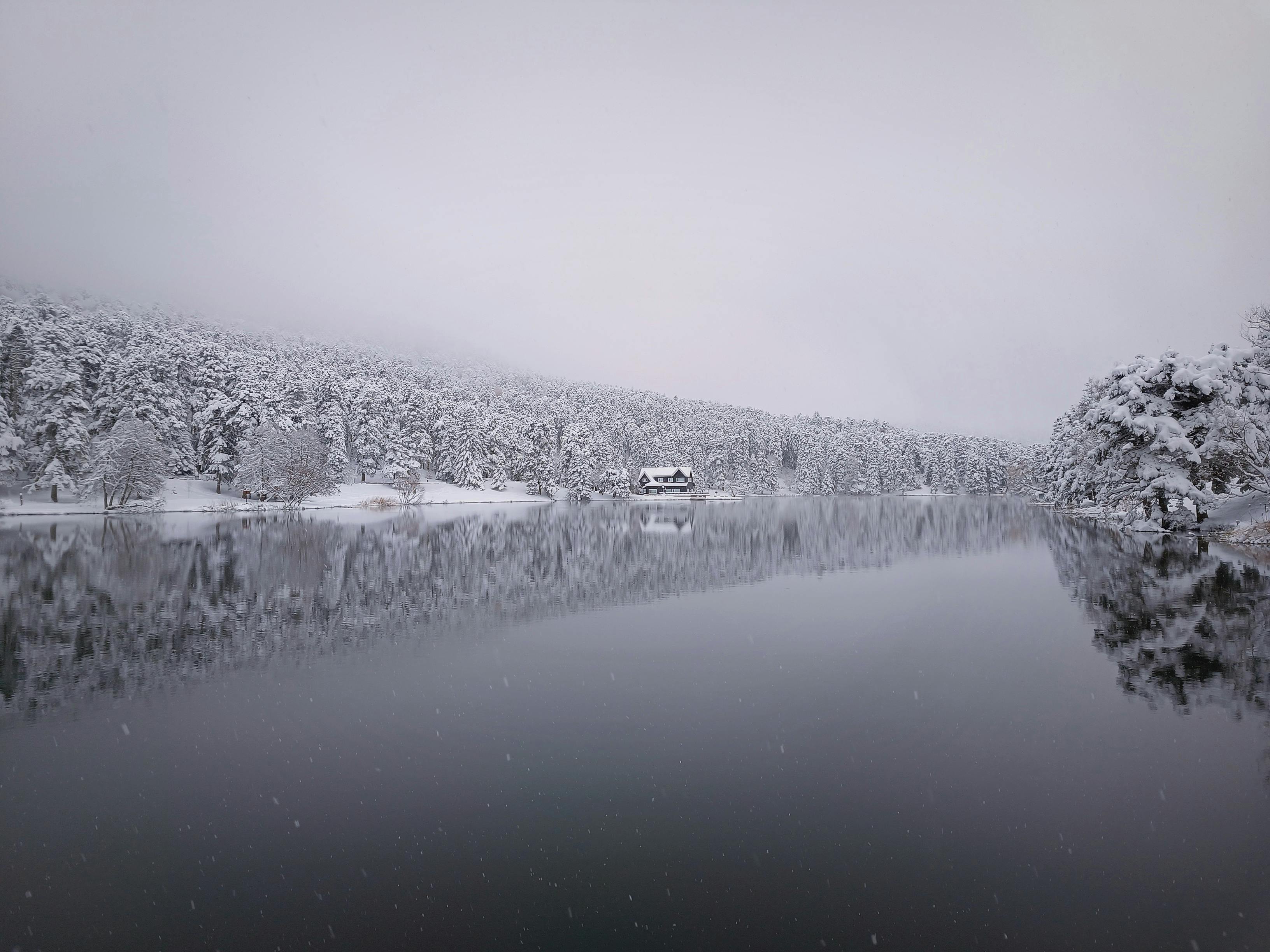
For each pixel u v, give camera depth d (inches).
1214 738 366.3
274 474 2367.1
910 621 676.7
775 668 520.7
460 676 506.6
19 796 323.9
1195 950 211.2
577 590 868.6
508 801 313.4
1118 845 269.3
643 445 5098.4
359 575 971.9
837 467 5270.7
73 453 1962.4
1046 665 507.8
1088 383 2188.7
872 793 315.6
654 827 288.7
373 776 341.7
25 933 227.5
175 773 346.6
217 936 225.9
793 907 235.0
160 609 734.5
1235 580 814.5
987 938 218.1
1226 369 1264.8
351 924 230.1
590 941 219.6
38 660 546.6
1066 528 1723.7
